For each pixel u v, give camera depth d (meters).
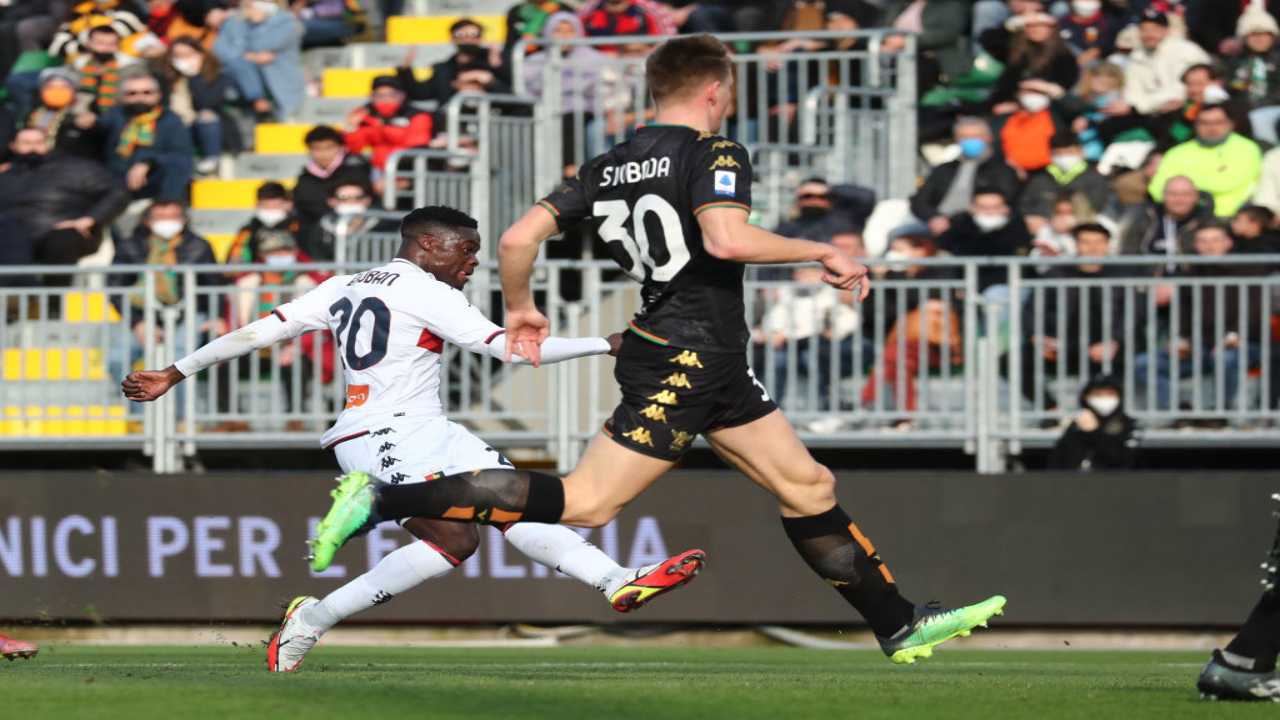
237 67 46.88
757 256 15.26
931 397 32.88
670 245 15.75
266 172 46.69
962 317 32.88
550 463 34.94
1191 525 31.83
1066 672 22.41
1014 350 32.59
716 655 29.19
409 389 19.80
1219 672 14.90
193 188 44.97
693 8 43.66
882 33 40.12
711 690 15.62
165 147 43.38
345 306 19.95
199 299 34.59
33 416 34.81
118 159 43.03
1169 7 41.81
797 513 17.38
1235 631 32.12
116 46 44.06
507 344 16.61
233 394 34.31
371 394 19.86
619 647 32.25
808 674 20.36
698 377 15.94
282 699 14.22
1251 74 41.88
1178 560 31.83
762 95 39.97
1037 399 32.81
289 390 34.50
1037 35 39.91
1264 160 37.47
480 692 15.06
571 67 41.09
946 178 38.03
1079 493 31.97
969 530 32.06
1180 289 32.38
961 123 38.28
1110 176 37.16
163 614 33.12
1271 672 14.81
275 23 47.47
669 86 16.02
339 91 49.06
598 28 42.94
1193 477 31.83
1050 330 32.69
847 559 17.55
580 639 33.16
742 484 32.38
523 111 42.38
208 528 33.16
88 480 33.31
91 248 40.00
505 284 16.28
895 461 36.16
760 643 32.97
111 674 18.12
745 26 43.38
